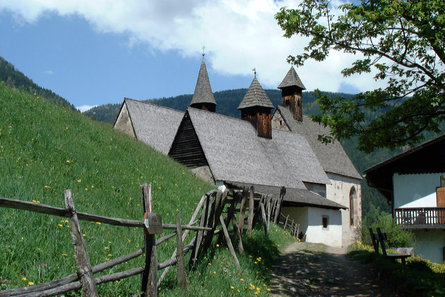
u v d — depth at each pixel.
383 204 133.00
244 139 41.28
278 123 54.84
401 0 11.39
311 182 44.09
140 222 6.36
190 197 16.70
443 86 12.05
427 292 10.02
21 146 13.05
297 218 35.28
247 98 45.31
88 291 5.00
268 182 37.56
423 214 26.34
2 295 4.22
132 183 14.69
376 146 12.95
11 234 6.85
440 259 26.14
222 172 34.28
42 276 6.06
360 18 11.87
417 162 28.02
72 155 14.41
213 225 9.98
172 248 9.26
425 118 12.81
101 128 21.58
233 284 8.51
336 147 58.34
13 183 9.12
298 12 12.63
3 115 14.84
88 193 11.74
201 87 60.00
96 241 7.99
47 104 19.61
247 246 12.65
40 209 4.73
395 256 14.33
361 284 11.33
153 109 47.22
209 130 37.53
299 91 58.53
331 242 37.56
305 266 13.28
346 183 54.94
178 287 7.22
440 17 11.05
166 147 43.84
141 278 6.52
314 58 13.11
